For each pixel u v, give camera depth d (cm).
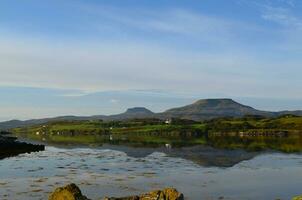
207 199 4212
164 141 17075
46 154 9988
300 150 11138
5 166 7244
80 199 3306
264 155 9519
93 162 8006
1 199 4141
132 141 17200
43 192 4544
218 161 8106
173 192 3509
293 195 4466
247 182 5356
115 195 4428
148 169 6794
